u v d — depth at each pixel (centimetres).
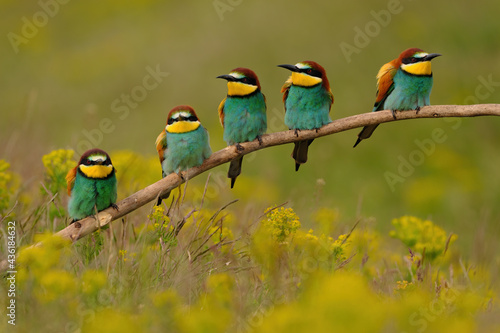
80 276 746
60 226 957
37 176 1255
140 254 841
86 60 2852
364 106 2255
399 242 1410
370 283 879
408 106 1027
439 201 1853
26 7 3397
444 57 2398
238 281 789
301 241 845
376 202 1891
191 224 946
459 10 2536
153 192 866
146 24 3077
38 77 2800
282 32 2594
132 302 695
